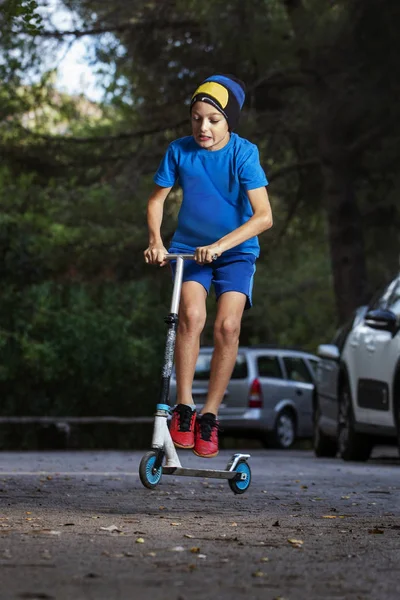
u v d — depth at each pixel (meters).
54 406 28.81
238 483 7.76
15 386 28.39
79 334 28.56
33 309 28.44
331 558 5.23
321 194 32.59
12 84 28.95
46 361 27.94
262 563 5.01
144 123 29.55
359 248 30.06
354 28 25.44
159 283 30.38
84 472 12.36
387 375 14.19
